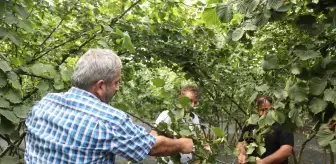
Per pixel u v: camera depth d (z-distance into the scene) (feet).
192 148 5.78
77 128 4.67
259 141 6.91
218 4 5.68
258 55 13.92
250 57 14.02
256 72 13.46
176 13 11.77
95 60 4.97
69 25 10.52
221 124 16.06
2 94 5.78
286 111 6.17
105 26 7.97
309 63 6.31
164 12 11.12
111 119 4.76
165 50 11.44
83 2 10.44
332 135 5.38
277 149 10.57
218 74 13.04
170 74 15.52
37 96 7.57
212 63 12.48
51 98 5.17
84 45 9.46
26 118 5.78
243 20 5.93
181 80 14.94
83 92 4.97
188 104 6.24
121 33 7.18
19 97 5.94
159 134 6.02
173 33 11.13
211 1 6.50
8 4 6.26
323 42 6.20
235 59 14.17
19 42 6.38
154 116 12.55
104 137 4.65
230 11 5.52
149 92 12.67
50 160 4.74
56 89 6.61
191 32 11.69
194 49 11.82
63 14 9.83
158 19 11.77
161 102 12.30
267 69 6.15
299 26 5.69
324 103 5.35
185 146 5.65
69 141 4.66
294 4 5.89
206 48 11.97
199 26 11.39
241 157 7.01
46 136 4.82
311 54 5.51
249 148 6.86
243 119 14.47
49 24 10.91
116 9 10.77
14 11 6.38
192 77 12.58
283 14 5.57
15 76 5.91
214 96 14.58
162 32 11.07
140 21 11.05
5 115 5.62
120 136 4.75
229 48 12.37
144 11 11.30
